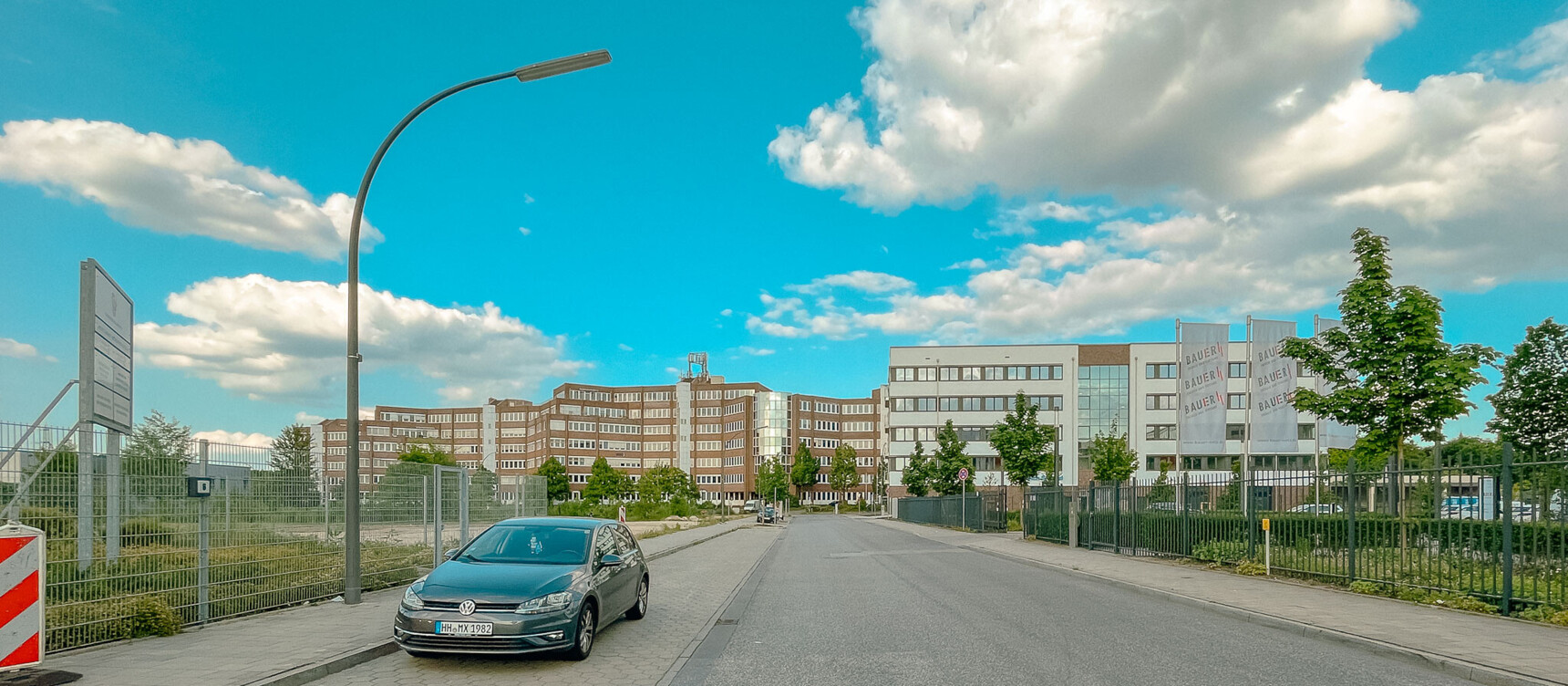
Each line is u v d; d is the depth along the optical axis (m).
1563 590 9.98
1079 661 8.30
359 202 12.29
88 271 12.07
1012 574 18.02
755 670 8.27
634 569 11.38
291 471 12.33
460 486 18.45
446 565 9.44
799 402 132.62
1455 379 15.10
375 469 146.00
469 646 8.24
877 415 137.38
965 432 78.25
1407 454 18.83
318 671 8.05
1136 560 19.98
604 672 8.28
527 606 8.38
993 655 8.67
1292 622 10.12
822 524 61.38
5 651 6.90
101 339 12.48
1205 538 18.47
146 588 9.65
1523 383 18.86
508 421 153.50
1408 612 10.90
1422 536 12.05
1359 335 16.50
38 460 8.41
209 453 10.68
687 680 7.89
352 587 12.30
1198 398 43.78
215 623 10.50
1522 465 10.47
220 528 10.82
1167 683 7.34
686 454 141.00
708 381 146.62
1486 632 9.34
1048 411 77.62
